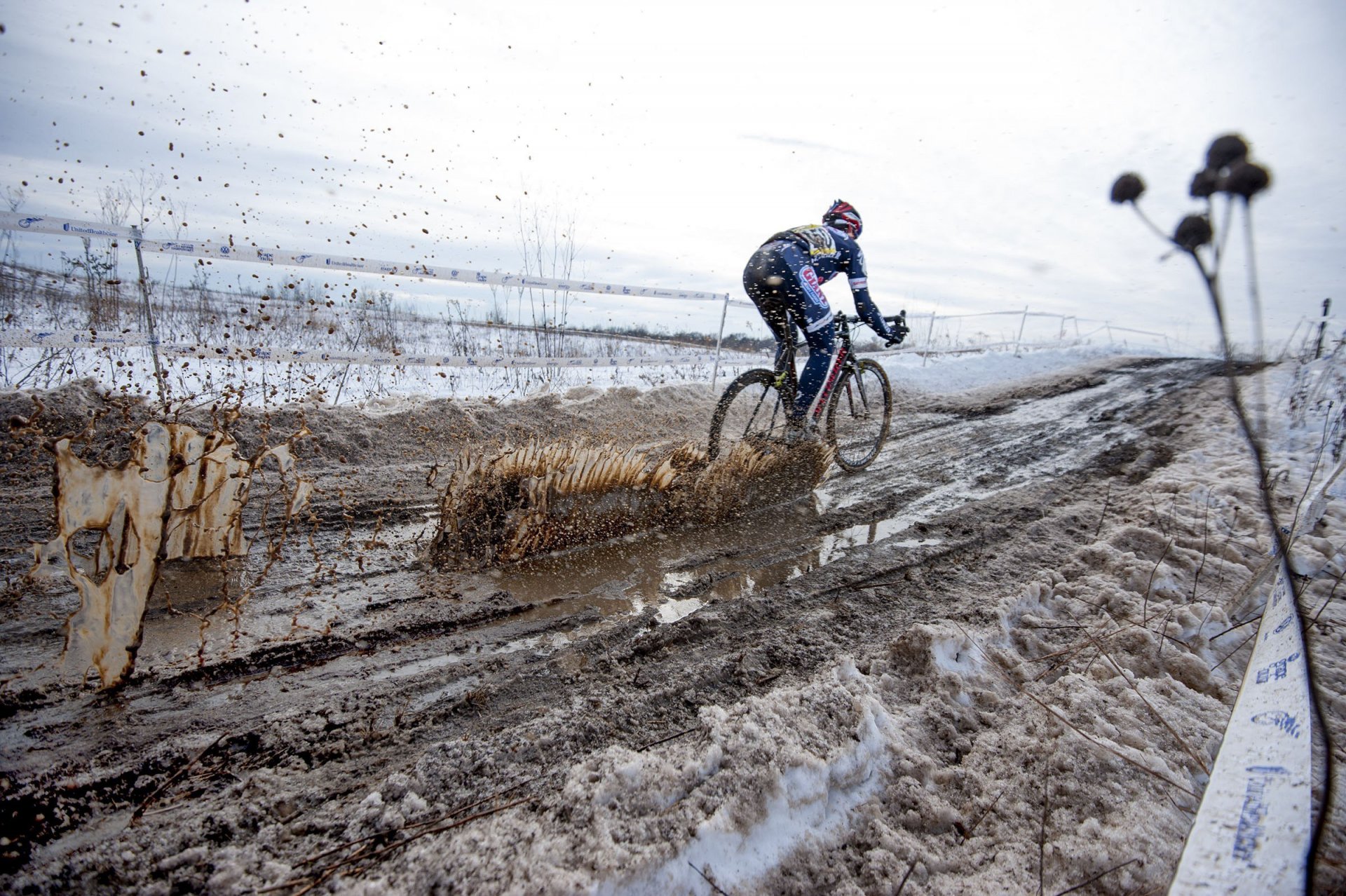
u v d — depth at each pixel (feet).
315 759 8.05
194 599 10.78
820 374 17.33
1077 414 29.58
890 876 6.90
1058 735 8.48
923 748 8.50
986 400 33.45
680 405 26.45
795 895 6.73
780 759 7.62
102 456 10.05
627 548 13.93
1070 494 18.60
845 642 10.86
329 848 6.85
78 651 8.38
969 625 11.07
